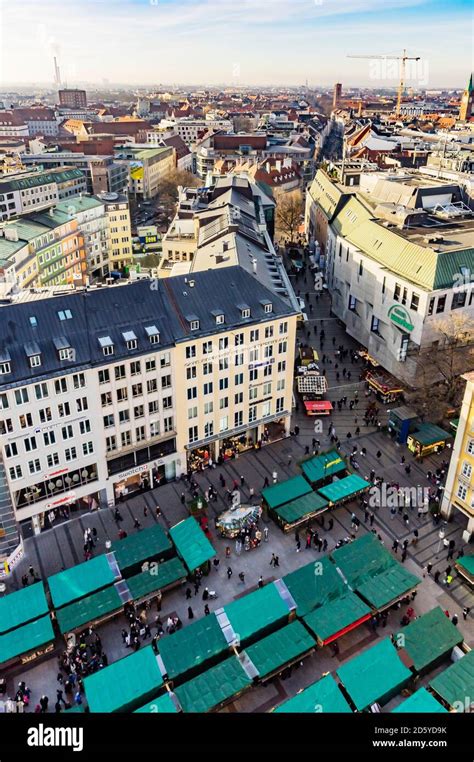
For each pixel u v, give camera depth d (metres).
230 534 74.44
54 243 143.12
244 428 89.62
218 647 57.03
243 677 54.03
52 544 74.38
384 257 113.44
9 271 118.38
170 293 81.88
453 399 99.00
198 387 82.00
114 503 81.25
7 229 129.75
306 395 103.38
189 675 55.84
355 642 61.44
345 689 53.97
